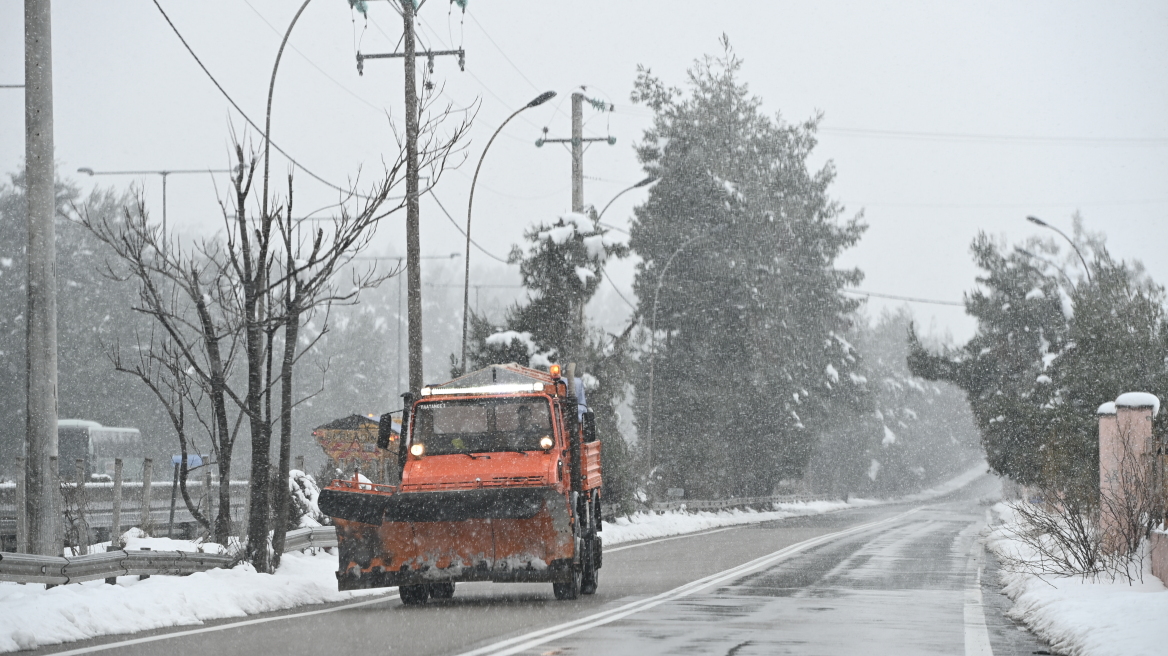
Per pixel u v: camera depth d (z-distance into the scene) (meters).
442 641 20.84
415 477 29.45
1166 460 30.05
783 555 47.44
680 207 114.19
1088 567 29.83
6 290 120.31
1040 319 93.62
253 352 30.72
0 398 118.19
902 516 109.56
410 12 44.75
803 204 130.50
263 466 30.88
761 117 127.12
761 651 19.20
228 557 30.16
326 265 30.77
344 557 27.97
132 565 26.34
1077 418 54.75
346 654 19.11
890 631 22.06
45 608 21.16
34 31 29.02
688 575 37.38
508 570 27.95
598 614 25.53
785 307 121.31
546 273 70.94
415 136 42.84
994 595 30.02
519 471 29.12
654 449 109.19
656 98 119.62
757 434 118.19
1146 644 17.39
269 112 34.16
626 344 76.50
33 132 28.98
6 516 42.91
